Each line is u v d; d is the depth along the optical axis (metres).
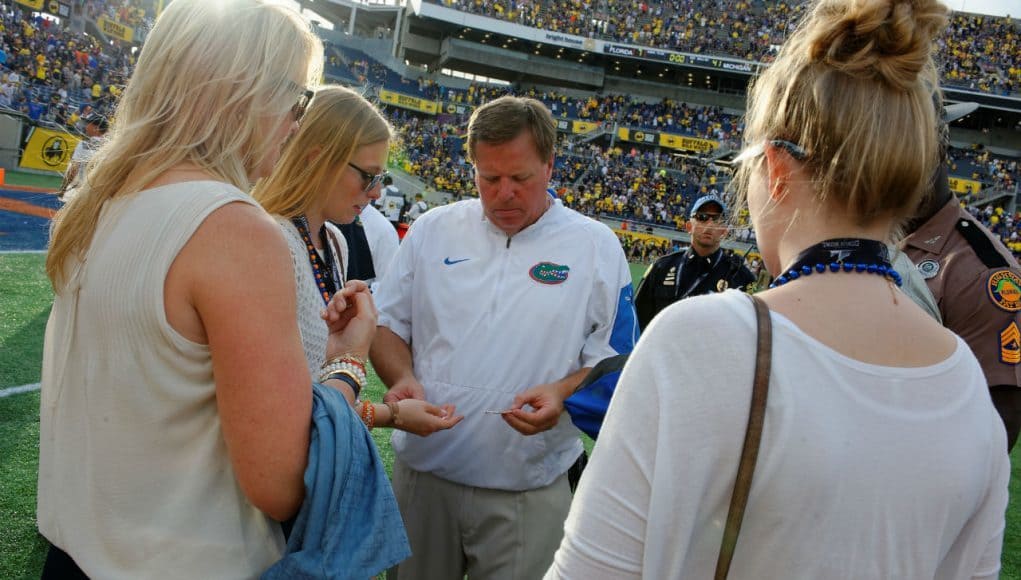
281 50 1.06
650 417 0.74
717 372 0.72
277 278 0.95
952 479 0.73
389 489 1.08
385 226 3.40
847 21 0.77
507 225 1.97
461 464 1.94
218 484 0.98
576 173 33.84
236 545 0.98
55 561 1.04
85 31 26.66
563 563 0.78
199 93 1.00
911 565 0.72
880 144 0.75
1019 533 3.80
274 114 1.08
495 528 1.95
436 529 2.03
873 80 0.77
